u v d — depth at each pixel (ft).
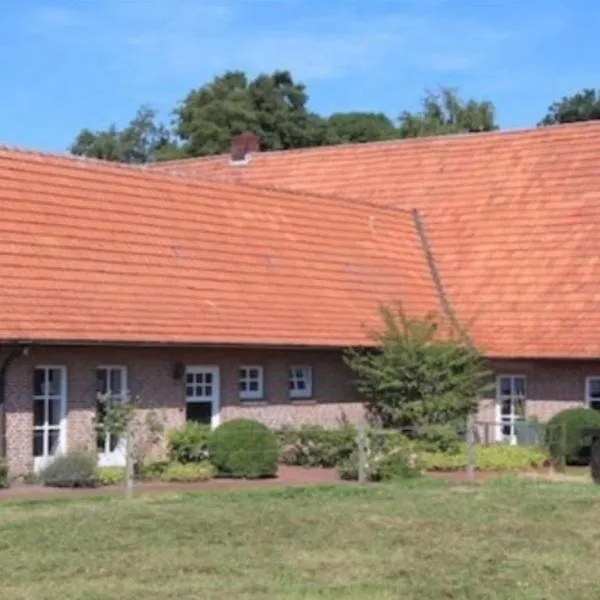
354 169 154.30
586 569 56.18
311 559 57.41
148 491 86.22
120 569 54.13
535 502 79.82
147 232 108.88
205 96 286.46
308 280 119.85
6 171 101.76
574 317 124.26
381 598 49.24
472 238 138.10
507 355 123.03
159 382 101.04
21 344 89.56
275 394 111.75
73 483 88.99
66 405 94.43
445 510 75.36
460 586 51.72
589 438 106.73
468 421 109.29
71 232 102.06
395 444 99.60
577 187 137.08
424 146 151.64
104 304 98.43
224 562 56.18
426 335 114.83
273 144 278.05
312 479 97.81
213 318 105.60
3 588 49.88
